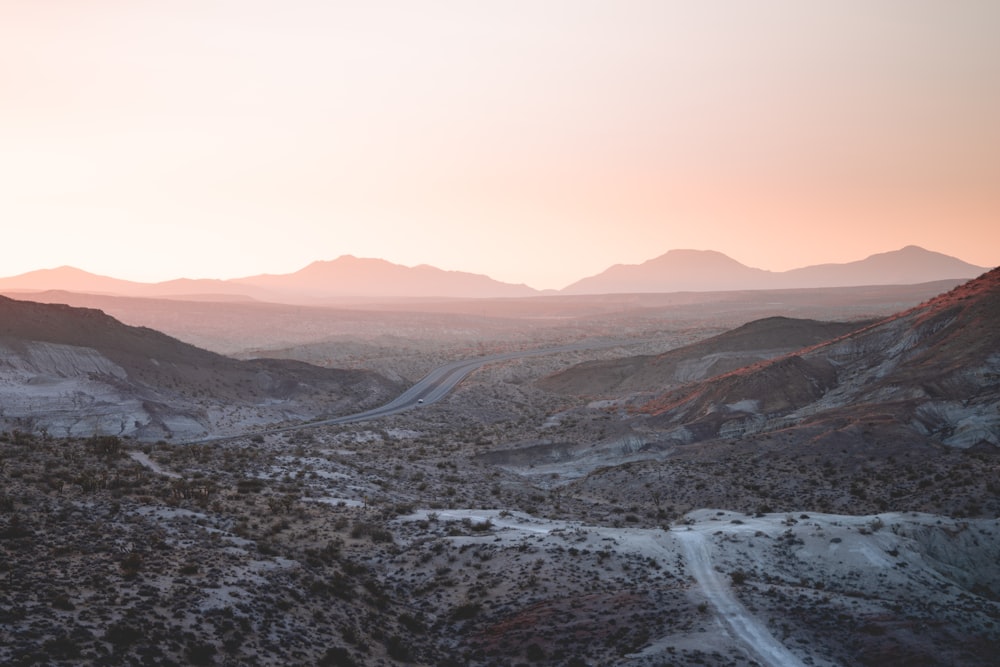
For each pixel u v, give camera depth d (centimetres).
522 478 10038
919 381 9862
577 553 5559
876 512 7081
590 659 4156
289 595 4350
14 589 3600
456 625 4762
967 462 7812
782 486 8162
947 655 4197
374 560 5691
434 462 10262
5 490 5081
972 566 5725
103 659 3191
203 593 4009
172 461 7588
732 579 5166
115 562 4216
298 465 8456
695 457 9425
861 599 4909
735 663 3997
